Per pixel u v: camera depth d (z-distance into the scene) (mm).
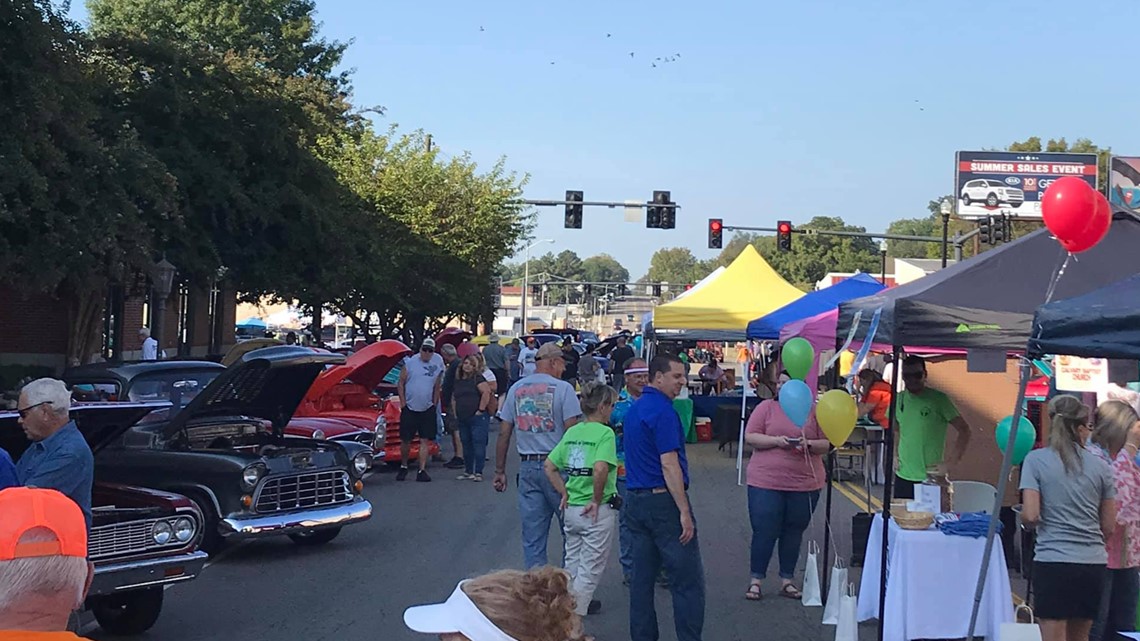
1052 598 6492
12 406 7715
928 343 7555
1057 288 7848
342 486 10828
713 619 8641
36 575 2730
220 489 10055
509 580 2613
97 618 8148
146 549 7496
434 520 13133
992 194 53031
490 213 38031
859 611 8453
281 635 8062
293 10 45188
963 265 8336
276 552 11219
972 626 6375
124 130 21984
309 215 27938
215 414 10898
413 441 17719
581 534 7996
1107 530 6477
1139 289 5762
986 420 13430
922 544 7660
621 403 9641
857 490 16125
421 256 37000
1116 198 39500
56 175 19406
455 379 17625
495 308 50719
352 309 37000
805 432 9125
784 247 34781
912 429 10008
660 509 7031
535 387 8734
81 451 6184
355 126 37188
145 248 21281
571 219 32875
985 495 9227
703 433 23219
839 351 8539
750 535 12477
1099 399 10500
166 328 37656
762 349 29359
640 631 7180
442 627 2549
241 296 33250
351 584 9773
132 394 10406
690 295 21141
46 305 31156
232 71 26953
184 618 8555
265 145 27344
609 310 147250
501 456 8984
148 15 41844
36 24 17938
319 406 16359
